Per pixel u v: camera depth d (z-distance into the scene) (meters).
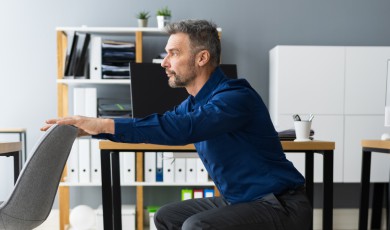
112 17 4.63
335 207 4.73
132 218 4.19
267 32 4.72
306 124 2.37
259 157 1.91
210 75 1.98
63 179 4.15
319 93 4.34
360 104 4.36
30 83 4.61
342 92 4.34
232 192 1.95
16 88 4.60
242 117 1.84
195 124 1.76
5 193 4.61
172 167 4.18
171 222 2.14
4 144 2.65
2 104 4.59
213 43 1.95
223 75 1.99
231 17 4.71
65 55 4.39
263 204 1.85
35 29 4.60
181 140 1.76
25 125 4.61
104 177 2.20
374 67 4.35
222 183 1.96
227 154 1.91
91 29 4.18
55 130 1.97
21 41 4.60
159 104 2.63
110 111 4.20
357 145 4.36
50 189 2.06
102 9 4.62
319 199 4.63
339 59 4.34
